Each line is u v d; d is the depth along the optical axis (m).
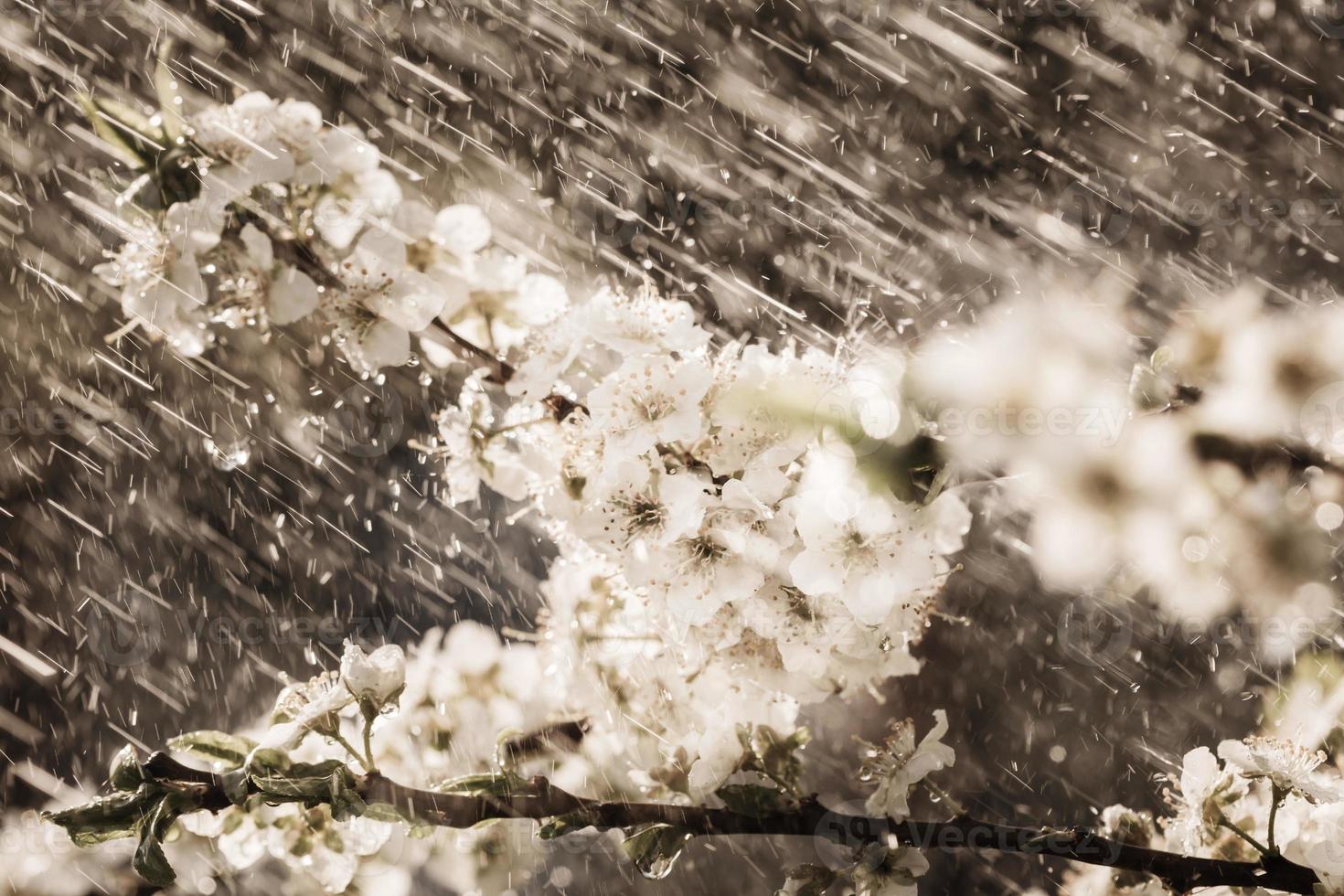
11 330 2.32
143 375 2.35
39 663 2.19
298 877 0.97
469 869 0.99
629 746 0.98
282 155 0.97
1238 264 1.98
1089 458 0.89
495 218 2.29
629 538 0.98
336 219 0.98
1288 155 2.18
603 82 2.57
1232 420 0.89
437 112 2.53
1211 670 1.61
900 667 1.00
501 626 2.04
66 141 2.36
